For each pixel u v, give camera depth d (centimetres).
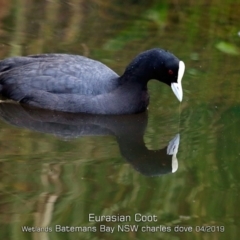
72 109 1323
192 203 1044
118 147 1205
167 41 1647
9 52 1527
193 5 1850
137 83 1341
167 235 961
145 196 1055
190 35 1688
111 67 1476
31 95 1329
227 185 1094
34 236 941
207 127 1289
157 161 1167
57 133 1244
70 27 1688
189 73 1496
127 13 1789
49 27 1678
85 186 1066
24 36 1620
